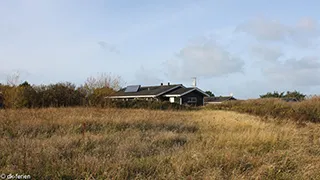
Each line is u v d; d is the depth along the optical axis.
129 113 14.11
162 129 10.07
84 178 4.48
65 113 12.51
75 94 20.67
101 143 7.03
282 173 5.23
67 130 8.51
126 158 5.64
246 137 7.80
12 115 11.22
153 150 6.62
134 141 7.12
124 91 41.38
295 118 15.34
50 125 8.98
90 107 18.47
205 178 4.68
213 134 8.75
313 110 17.28
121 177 4.61
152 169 5.12
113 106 21.27
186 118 13.90
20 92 18.73
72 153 5.89
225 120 12.70
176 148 6.82
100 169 4.80
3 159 5.04
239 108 23.80
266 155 6.27
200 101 35.22
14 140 6.58
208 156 5.89
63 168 4.73
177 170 4.98
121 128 9.73
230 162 5.55
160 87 37.94
